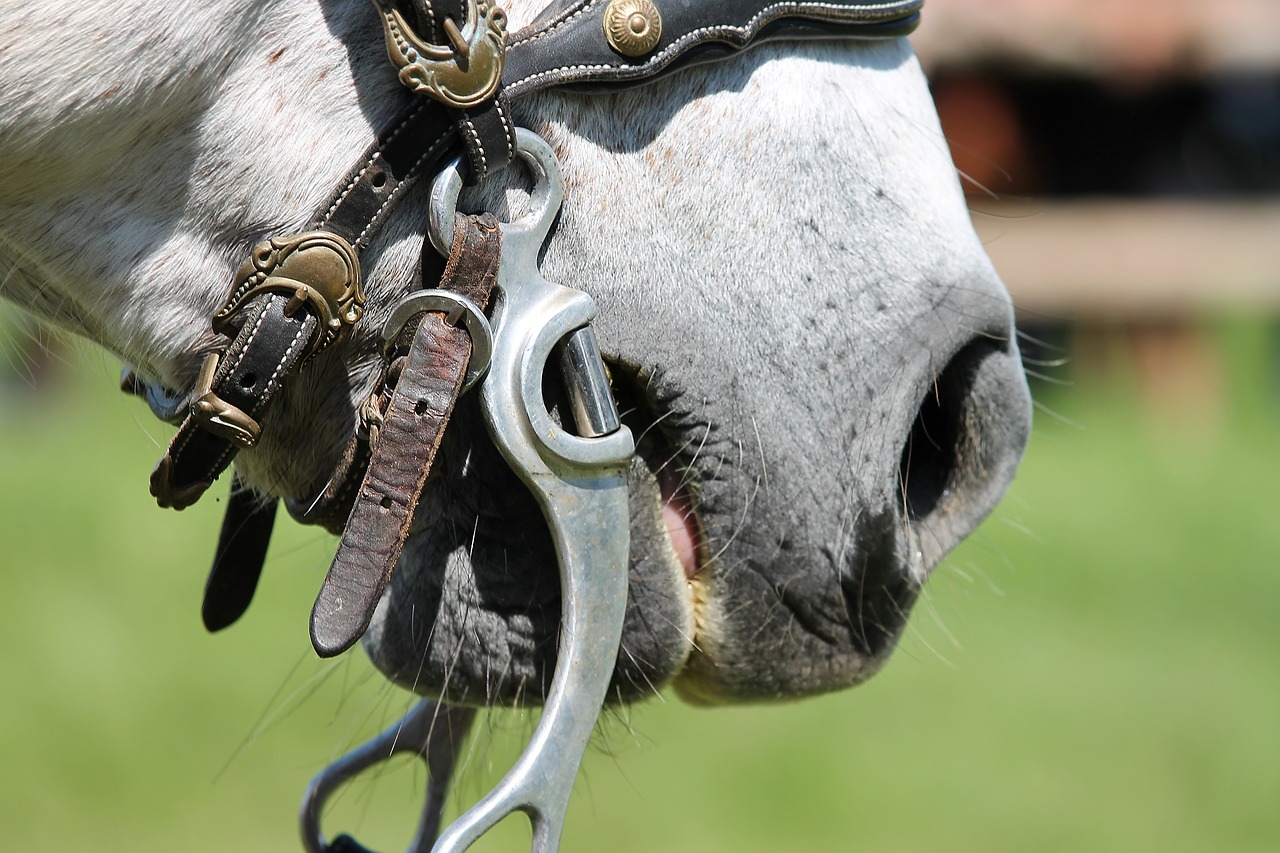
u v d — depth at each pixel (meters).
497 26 2.25
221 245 2.34
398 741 2.91
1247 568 8.72
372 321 2.36
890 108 2.60
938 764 6.84
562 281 2.37
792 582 2.46
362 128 2.29
